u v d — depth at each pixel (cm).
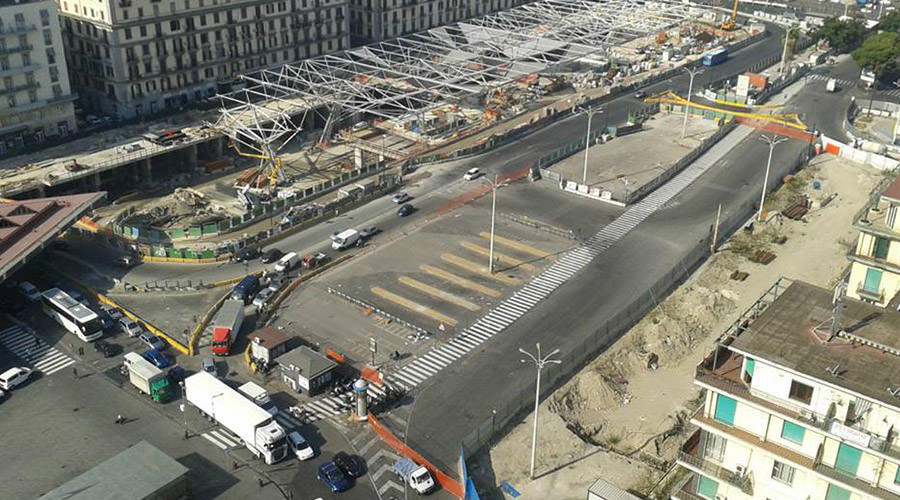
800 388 5684
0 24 15150
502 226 13912
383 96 19112
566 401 9469
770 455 5912
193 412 9294
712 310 11444
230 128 16488
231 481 8200
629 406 9556
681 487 6769
